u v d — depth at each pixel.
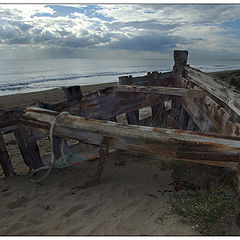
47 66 71.06
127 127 2.86
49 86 22.50
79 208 2.75
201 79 4.84
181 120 6.63
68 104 4.16
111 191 3.12
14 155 5.04
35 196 3.09
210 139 2.57
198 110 4.51
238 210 2.41
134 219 2.47
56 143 3.88
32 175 3.74
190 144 2.57
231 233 2.20
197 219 2.40
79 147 4.17
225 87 3.59
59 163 3.59
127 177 3.55
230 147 2.47
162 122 6.50
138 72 44.31
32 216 2.61
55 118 3.19
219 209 2.39
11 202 2.93
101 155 3.08
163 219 2.45
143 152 2.78
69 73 41.69
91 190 3.17
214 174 3.32
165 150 2.65
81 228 2.36
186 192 2.98
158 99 6.17
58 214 2.64
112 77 34.03
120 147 2.87
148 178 3.48
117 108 5.12
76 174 3.77
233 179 2.74
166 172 3.65
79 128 3.01
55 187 3.34
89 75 37.47
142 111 9.86
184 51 6.62
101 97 4.73
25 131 3.65
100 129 2.91
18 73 40.69
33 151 3.79
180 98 6.21
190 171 3.54
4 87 21.69
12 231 2.34
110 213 2.61
